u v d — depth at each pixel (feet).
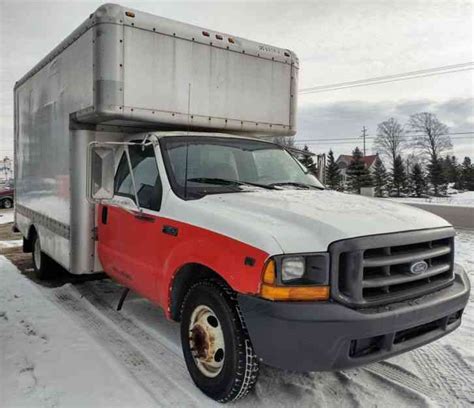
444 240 10.44
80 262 15.88
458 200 130.72
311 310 8.27
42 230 20.08
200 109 15.42
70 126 15.69
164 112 14.49
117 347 13.11
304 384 11.02
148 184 13.04
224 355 9.75
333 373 11.62
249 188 12.55
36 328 14.55
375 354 8.79
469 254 28.58
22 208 24.20
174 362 12.16
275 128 17.83
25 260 27.20
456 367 12.03
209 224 10.13
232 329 9.51
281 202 10.62
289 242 8.67
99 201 13.93
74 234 15.83
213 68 15.70
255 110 17.07
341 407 10.04
